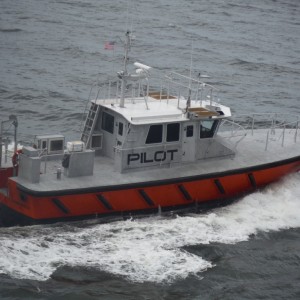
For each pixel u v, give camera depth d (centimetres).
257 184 7669
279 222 7288
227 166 7488
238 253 6638
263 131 8638
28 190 6525
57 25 18925
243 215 7344
